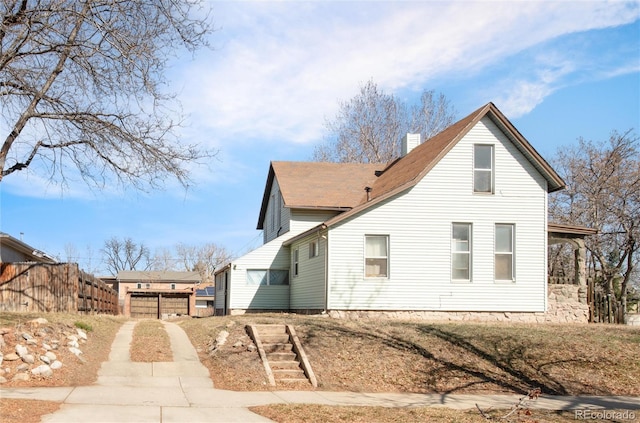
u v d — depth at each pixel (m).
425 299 22.22
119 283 65.12
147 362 14.27
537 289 22.84
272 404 10.82
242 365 13.95
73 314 19.36
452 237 22.67
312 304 24.11
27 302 19.88
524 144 22.83
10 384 11.20
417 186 22.62
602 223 34.59
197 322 21.05
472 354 15.53
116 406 10.01
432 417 10.20
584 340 17.00
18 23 12.78
